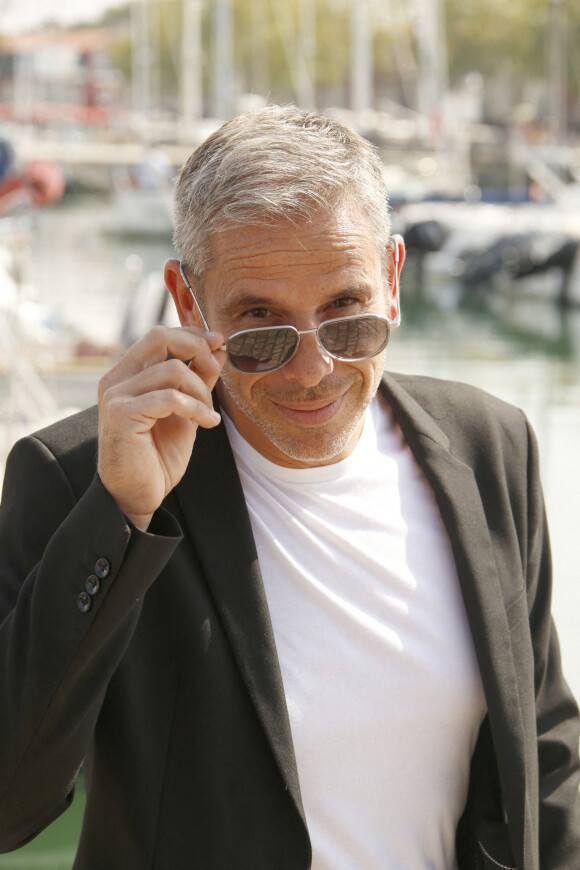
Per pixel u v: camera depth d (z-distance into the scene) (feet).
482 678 5.11
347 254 4.82
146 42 126.31
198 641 4.74
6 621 4.51
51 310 26.08
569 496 20.71
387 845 5.06
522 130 104.12
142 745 4.71
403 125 104.17
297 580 5.11
